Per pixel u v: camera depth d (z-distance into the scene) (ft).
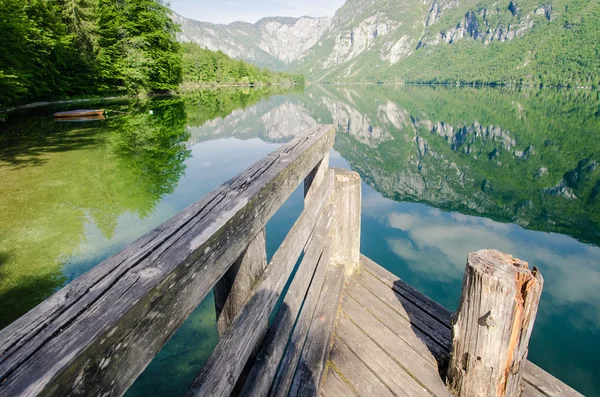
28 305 11.09
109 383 1.84
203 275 2.77
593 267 16.75
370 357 7.09
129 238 15.49
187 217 3.09
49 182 23.07
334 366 6.86
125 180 23.97
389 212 24.07
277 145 40.01
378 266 10.52
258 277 4.41
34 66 66.74
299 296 6.18
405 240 19.33
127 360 1.96
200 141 41.22
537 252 18.33
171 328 2.37
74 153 31.30
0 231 15.98
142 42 97.66
